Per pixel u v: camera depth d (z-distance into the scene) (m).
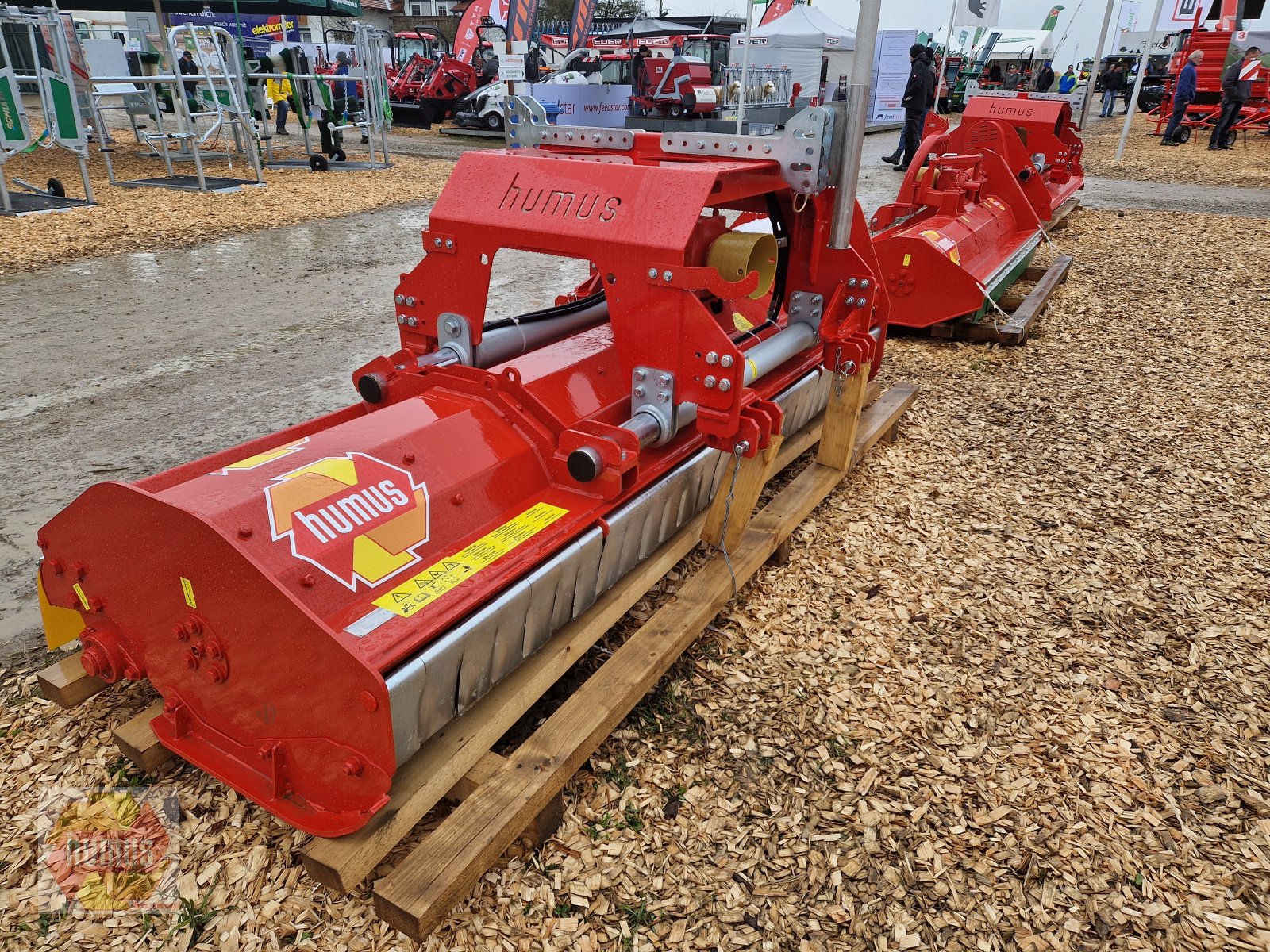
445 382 2.79
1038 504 4.10
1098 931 2.07
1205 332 6.67
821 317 3.70
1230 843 2.31
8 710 2.60
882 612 3.25
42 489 3.88
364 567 2.07
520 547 2.34
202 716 2.17
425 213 11.20
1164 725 2.72
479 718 2.23
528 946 1.98
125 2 16.88
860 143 3.23
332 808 1.96
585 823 2.30
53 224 9.30
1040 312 7.14
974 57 31.22
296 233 9.73
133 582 2.07
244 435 4.46
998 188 7.96
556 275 8.21
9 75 9.11
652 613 3.10
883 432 4.45
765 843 2.27
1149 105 28.95
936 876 2.19
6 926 1.99
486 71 21.42
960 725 2.70
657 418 2.68
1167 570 3.58
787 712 2.73
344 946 1.95
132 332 6.14
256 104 15.73
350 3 17.06
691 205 2.45
